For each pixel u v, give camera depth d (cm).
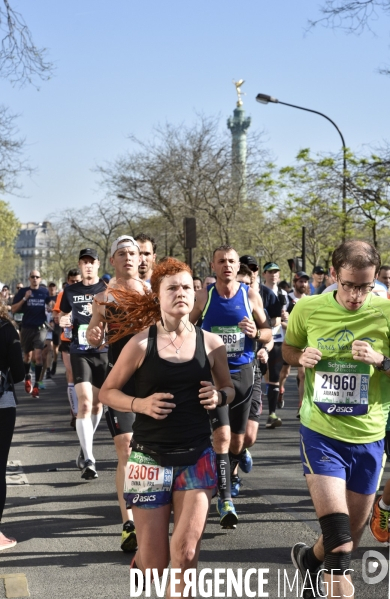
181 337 375
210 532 566
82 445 715
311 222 3186
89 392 723
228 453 607
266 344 668
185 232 1895
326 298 404
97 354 729
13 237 6750
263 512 622
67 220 5484
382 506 517
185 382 367
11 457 862
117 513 621
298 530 570
